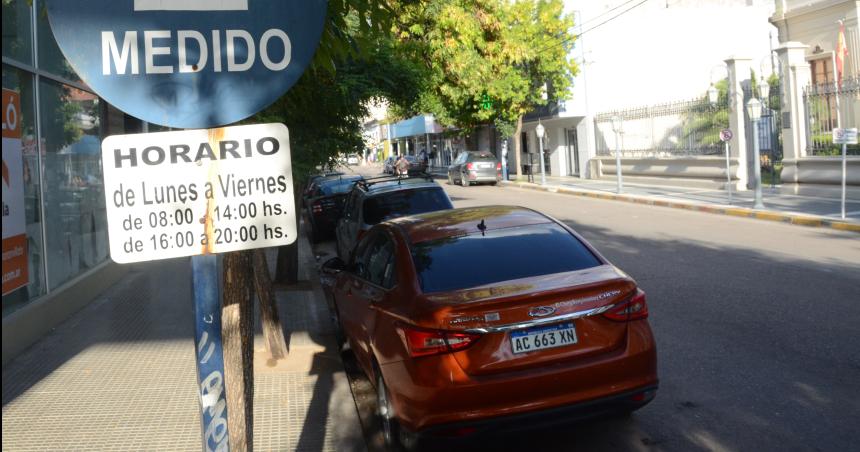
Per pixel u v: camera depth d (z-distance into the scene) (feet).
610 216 63.26
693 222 56.44
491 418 14.26
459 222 19.07
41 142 29.30
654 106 91.15
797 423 17.03
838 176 62.18
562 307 14.69
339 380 21.38
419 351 14.52
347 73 29.01
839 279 32.24
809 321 25.44
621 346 15.06
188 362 23.36
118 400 19.93
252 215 8.75
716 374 20.68
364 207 37.09
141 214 8.50
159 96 8.55
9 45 25.90
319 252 54.19
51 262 29.89
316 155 27.30
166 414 18.79
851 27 67.15
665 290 31.86
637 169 95.40
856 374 19.98
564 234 18.11
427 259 17.06
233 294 10.32
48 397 20.25
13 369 23.02
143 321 29.22
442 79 61.16
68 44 8.30
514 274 16.35
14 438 17.34
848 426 16.69
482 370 14.29
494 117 111.04
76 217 33.83
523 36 99.09
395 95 33.01
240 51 8.71
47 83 30.45
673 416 17.97
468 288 15.76
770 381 19.86
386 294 17.19
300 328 28.17
